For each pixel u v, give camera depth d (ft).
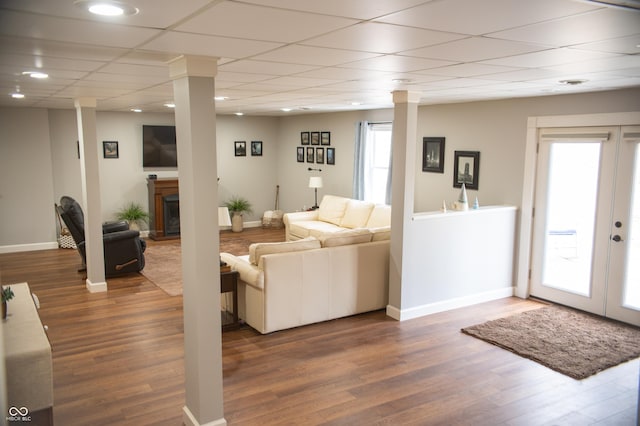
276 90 15.79
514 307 17.79
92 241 19.24
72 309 17.48
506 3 5.45
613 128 15.62
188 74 8.99
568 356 13.56
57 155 27.12
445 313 17.19
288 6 5.56
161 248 27.58
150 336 15.12
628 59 9.34
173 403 11.30
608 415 10.84
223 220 16.57
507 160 18.71
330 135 29.55
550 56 9.04
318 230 24.53
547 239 18.11
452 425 10.40
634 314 15.70
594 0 5.37
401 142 15.76
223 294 17.12
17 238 26.21
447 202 21.25
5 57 9.07
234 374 12.61
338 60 9.56
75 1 5.29
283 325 15.40
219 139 32.60
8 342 8.00
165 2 5.34
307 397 11.50
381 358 13.58
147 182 30.32
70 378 12.43
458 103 20.36
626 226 15.71
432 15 6.02
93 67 10.37
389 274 17.02
